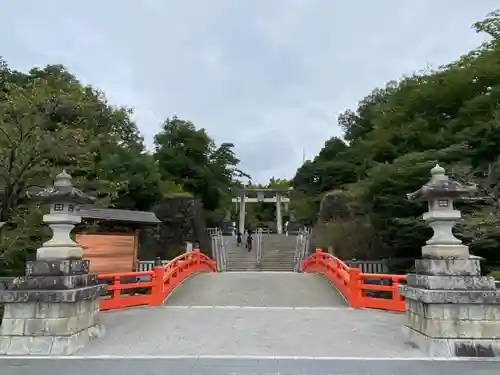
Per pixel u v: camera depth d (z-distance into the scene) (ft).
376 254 71.51
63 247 24.79
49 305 23.22
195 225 96.37
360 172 90.33
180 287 51.29
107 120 65.36
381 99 112.78
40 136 35.35
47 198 25.36
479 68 60.34
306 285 52.60
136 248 57.41
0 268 43.98
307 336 27.66
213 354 22.99
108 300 38.22
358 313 36.88
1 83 57.93
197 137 128.06
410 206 56.54
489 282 23.06
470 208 47.44
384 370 19.97
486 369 20.01
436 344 22.63
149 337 27.27
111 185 53.06
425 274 24.57
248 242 101.81
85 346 24.66
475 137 53.93
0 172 34.58
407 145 68.13
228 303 43.09
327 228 81.51
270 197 145.79
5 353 22.56
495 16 65.92
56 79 51.72
